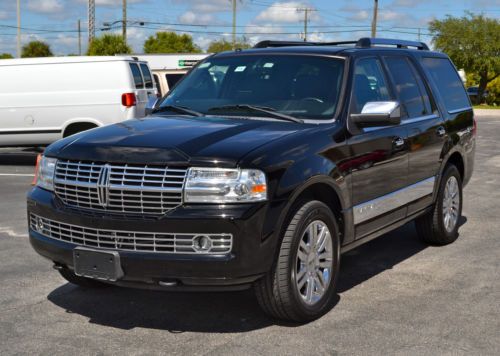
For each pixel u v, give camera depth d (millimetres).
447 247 6957
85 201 4414
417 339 4379
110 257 4219
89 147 4473
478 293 5367
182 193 4137
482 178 12062
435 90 6766
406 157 5879
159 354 4133
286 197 4289
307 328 4574
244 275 4152
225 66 5824
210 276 4113
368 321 4711
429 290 5449
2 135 13336
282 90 5395
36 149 17047
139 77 13984
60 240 4531
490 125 28406
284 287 4387
